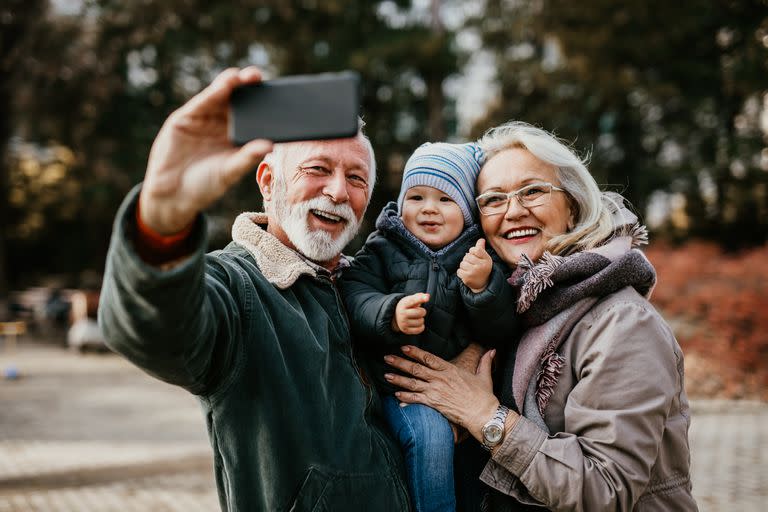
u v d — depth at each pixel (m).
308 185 1.84
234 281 1.62
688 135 20.36
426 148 2.21
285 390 1.61
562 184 2.06
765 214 20.08
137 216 1.25
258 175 2.01
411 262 2.08
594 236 2.00
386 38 20.11
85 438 8.57
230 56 21.12
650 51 18.61
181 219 1.21
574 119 20.45
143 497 6.12
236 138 1.15
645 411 1.72
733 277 11.62
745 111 20.42
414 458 1.80
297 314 1.72
